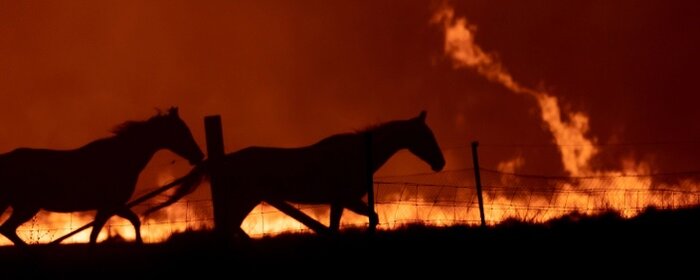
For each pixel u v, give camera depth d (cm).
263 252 1466
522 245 1514
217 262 1398
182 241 1486
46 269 1427
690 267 1352
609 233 1602
